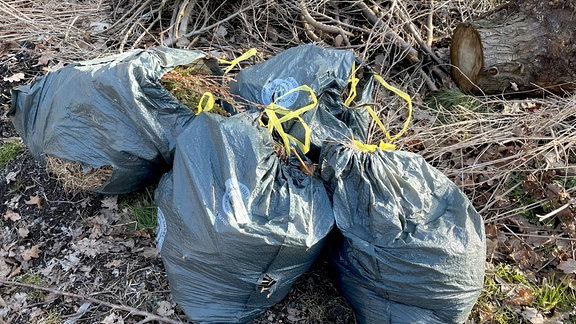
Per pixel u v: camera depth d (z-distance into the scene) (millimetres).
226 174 2326
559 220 3117
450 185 2586
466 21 3986
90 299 2701
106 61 2869
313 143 2691
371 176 2459
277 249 2258
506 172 3217
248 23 4215
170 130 2754
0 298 2756
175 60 2832
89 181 2859
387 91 3834
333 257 2586
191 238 2340
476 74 3773
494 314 2730
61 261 2883
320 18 4277
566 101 3646
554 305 2805
